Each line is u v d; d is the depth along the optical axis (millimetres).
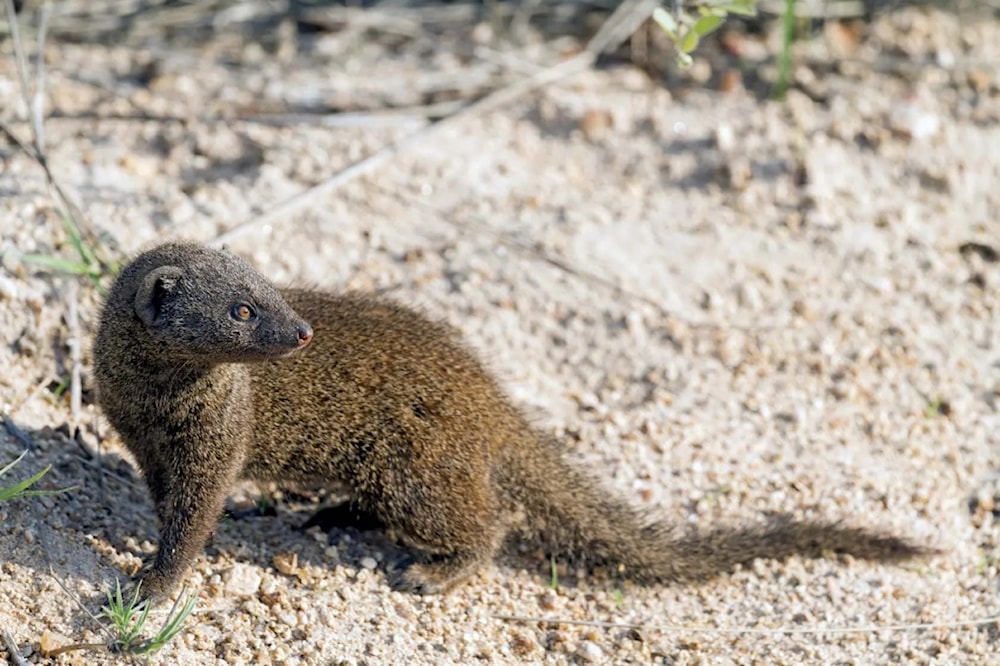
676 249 13109
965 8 16625
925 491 11289
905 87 15227
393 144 13641
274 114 13914
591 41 15664
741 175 13930
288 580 9508
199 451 9047
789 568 10414
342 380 9836
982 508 11250
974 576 10555
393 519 9898
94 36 15000
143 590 8797
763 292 12836
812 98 14961
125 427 9195
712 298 12641
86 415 10445
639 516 10352
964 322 12961
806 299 12820
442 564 9898
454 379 10000
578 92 14633
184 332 8703
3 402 10109
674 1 10984
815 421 11789
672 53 15320
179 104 13852
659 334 12266
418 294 12234
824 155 14250
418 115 14117
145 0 15477
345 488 10109
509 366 11852
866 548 10383
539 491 10188
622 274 12695
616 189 13797
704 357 12164
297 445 9875
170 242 9242
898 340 12555
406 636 9203
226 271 8844
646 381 11938
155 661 8328
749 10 10805
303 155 13320
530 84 14578
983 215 14250
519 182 13586
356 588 9594
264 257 12180
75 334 10836
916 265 13406
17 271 10914
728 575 10359
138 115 13531
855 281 13102
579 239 12961
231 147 13430
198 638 8648
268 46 15344
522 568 10297
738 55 15398
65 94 13625
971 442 11852
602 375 11969
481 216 13086
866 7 16281
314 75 14805
